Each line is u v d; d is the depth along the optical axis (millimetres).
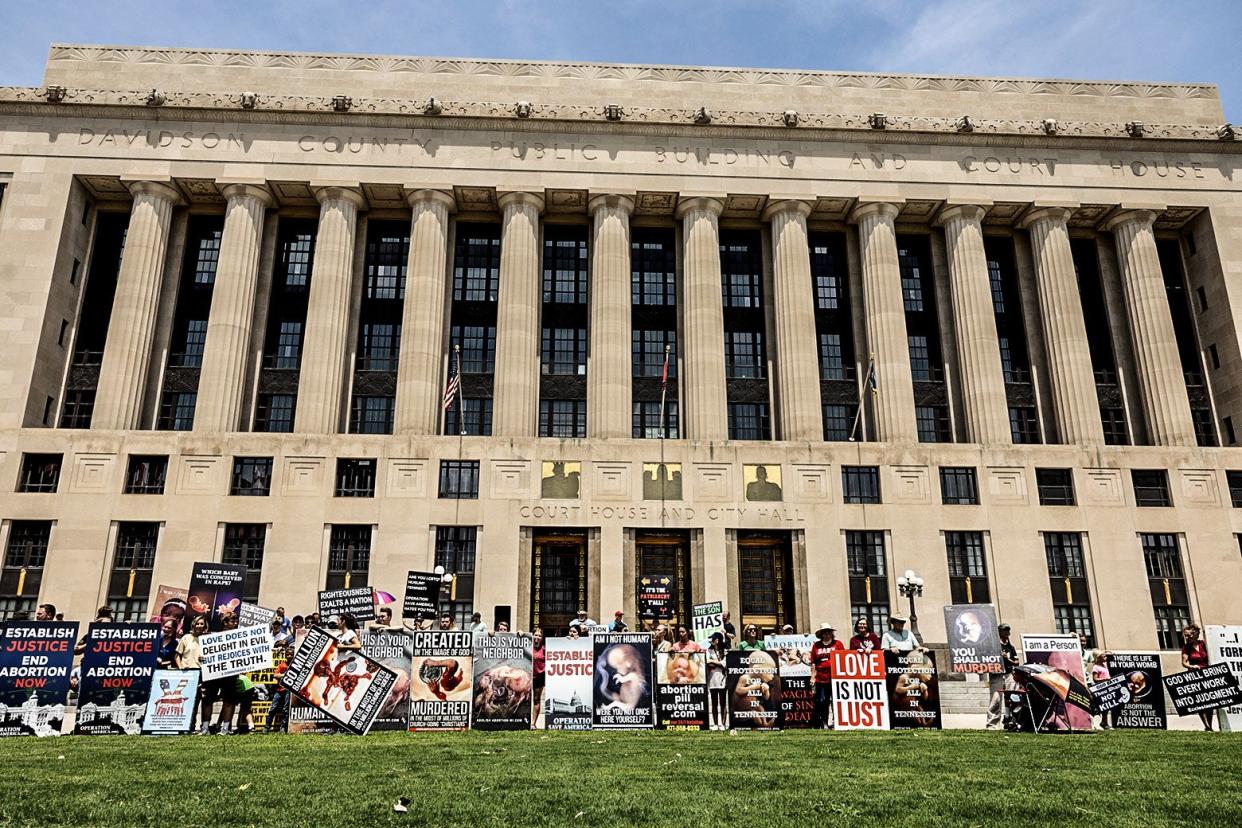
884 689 18469
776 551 35656
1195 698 19359
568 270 43562
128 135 40562
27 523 34094
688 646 18875
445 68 43781
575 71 44219
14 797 8969
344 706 16734
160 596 26031
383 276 43000
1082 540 35938
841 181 42344
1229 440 41625
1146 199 42906
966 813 8406
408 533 34219
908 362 40156
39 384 37781
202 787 9680
